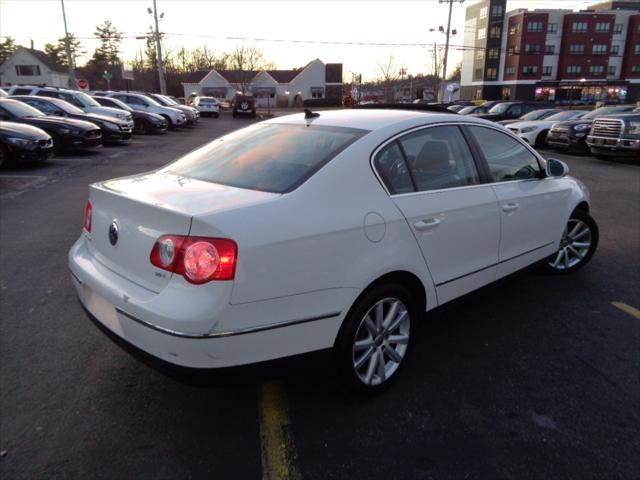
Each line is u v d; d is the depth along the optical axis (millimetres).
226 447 2582
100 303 2750
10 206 7707
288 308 2459
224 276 2264
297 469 2439
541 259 4359
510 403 2980
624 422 2818
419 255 3035
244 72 69750
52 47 78125
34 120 13312
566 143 15688
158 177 3152
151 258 2434
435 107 4078
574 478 2406
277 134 3385
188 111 28156
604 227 6977
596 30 67562
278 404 2939
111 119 16812
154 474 2396
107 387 3074
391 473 2424
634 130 13125
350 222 2666
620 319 4102
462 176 3504
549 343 3701
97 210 2900
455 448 2598
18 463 2443
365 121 3287
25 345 3547
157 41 37938
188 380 2373
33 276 4844
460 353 3543
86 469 2416
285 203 2535
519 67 68188
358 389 2904
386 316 2986
